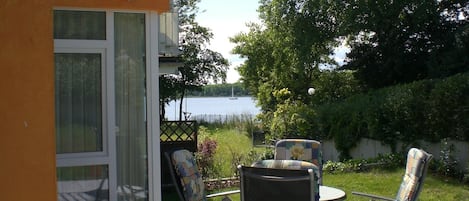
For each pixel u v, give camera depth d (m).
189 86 34.19
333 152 13.38
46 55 2.22
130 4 4.08
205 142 10.45
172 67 7.24
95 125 4.10
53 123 2.23
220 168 10.08
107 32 4.08
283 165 4.28
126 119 4.19
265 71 24.09
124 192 4.20
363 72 17.47
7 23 2.17
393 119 11.02
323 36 18.05
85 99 4.07
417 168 4.29
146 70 4.22
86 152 4.08
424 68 15.72
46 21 2.21
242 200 4.00
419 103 10.36
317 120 13.94
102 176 4.13
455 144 9.33
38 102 2.21
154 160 4.27
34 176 2.21
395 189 8.04
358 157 12.37
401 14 16.06
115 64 4.15
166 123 9.93
